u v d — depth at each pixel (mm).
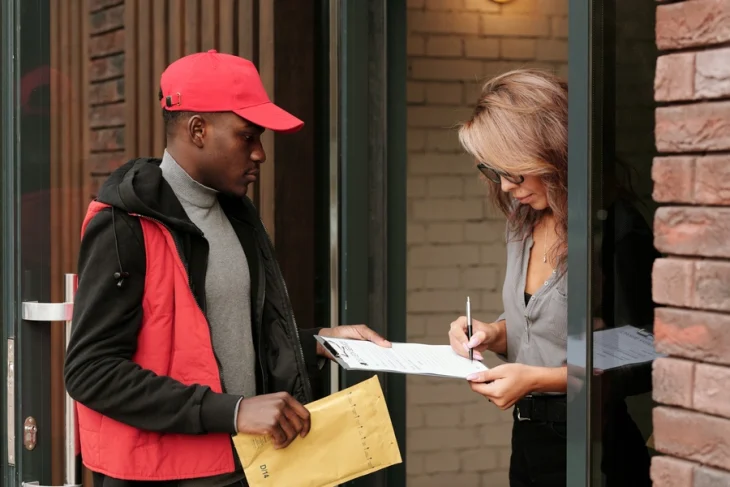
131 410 1682
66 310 2348
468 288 3879
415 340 3867
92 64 2523
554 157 1878
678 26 1479
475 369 1847
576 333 1608
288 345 1936
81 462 2299
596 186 1578
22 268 2426
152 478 1732
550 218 2016
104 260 1698
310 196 2508
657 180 1515
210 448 1754
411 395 3867
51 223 2479
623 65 1538
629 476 1564
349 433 1764
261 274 1926
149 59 2582
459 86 3859
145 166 1796
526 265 2041
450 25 3848
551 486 2012
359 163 2426
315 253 2506
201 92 1793
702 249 1467
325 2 2479
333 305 2459
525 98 1905
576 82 1588
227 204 1944
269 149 2529
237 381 1851
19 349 2418
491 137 1906
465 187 3863
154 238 1739
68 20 2490
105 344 1683
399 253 2521
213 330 1827
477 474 3889
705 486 1477
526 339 2014
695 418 1484
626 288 1556
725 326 1446
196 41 2607
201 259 1798
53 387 2434
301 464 1742
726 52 1429
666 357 1516
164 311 1747
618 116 1549
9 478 2496
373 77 2447
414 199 3846
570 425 1622
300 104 2512
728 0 1418
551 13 3900
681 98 1480
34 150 2447
